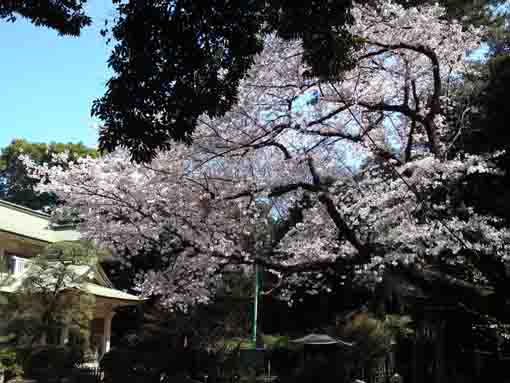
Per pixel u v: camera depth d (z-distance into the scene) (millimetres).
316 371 17172
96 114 5863
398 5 9094
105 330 22766
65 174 9188
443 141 11805
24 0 6426
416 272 9891
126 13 5836
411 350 19469
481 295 10031
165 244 9734
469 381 17297
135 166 9047
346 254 11086
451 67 10422
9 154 34844
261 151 10312
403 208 9305
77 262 18109
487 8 15711
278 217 11953
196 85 6133
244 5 6008
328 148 10461
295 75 9250
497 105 12500
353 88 10008
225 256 9414
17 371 15812
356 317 19203
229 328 17219
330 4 6207
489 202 11492
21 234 20234
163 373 14211
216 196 9352
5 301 17047
